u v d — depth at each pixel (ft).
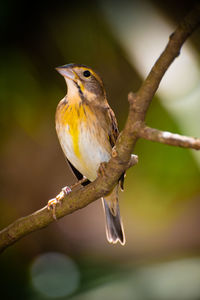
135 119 16.12
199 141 14.51
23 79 33.71
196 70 24.95
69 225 44.96
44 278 36.55
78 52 33.81
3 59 33.35
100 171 24.64
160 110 33.58
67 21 32.99
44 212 20.84
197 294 25.17
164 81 24.61
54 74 36.29
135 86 39.01
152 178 39.11
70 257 42.55
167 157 36.83
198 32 29.19
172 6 29.58
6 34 33.32
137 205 43.04
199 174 36.09
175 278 26.53
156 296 25.38
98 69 36.27
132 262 30.53
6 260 36.83
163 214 43.73
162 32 26.40
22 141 40.42
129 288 25.98
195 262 28.45
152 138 15.56
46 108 37.17
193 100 24.34
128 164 18.80
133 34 26.27
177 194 40.57
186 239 44.50
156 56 25.50
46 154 41.70
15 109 34.19
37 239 42.91
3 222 41.14
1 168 41.27
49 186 42.63
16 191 41.81
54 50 35.19
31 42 34.45
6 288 32.19
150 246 44.11
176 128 24.58
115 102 39.91
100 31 32.48
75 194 20.45
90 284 27.86
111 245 44.04
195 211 43.68
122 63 35.94
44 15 33.14
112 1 27.58
